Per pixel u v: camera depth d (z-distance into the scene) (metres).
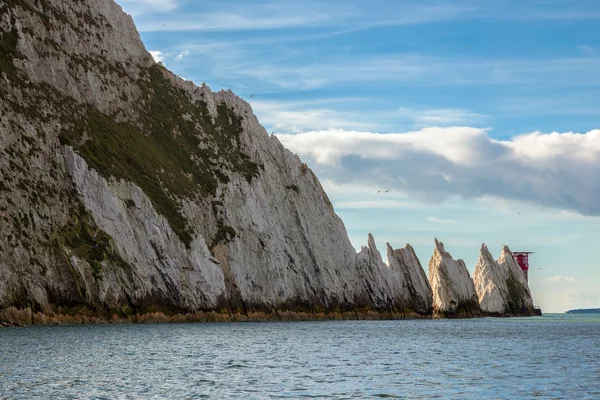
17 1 139.88
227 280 151.00
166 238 134.25
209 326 125.25
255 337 104.50
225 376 61.16
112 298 119.19
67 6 156.75
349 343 101.50
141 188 135.75
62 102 136.75
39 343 79.44
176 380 57.78
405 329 148.00
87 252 119.19
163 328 113.12
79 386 52.81
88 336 90.94
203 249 141.88
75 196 124.69
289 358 77.50
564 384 60.44
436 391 55.84
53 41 145.38
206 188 160.62
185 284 135.12
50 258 111.81
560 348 99.75
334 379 61.47
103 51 161.38
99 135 139.25
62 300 111.12
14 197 112.88
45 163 123.75
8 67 129.62
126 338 91.12
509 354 88.50
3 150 116.50
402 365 73.50
